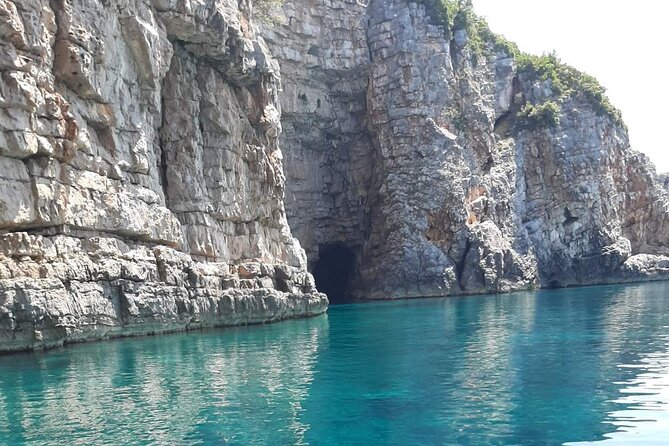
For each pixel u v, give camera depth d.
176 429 11.43
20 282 18.50
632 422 11.37
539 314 30.72
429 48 52.72
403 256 49.97
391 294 49.66
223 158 30.09
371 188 53.84
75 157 21.44
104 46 23.20
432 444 10.47
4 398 13.73
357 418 12.02
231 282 28.31
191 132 28.45
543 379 14.95
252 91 32.97
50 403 13.23
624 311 30.83
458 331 24.95
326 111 53.06
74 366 17.17
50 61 21.06
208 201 29.05
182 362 18.06
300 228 52.12
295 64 50.47
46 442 10.73
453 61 55.09
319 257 54.94
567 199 58.44
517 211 56.75
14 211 18.94
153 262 24.11
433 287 49.28
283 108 49.84
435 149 51.06
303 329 26.66
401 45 51.91
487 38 60.53
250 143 32.62
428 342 21.92
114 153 23.66
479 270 50.28
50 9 21.22
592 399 13.00
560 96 60.19
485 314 31.97
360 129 54.66
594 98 61.75
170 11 26.70
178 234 26.28
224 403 13.18
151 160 26.22
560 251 57.75
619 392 13.52
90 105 22.72
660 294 41.97
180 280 25.25
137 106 25.42
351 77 53.72
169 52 26.91
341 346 21.30
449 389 14.23
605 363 16.72
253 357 18.97
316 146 53.66
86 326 20.72
